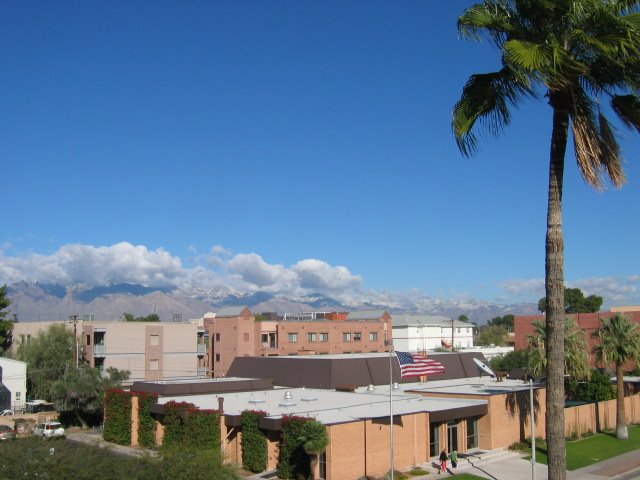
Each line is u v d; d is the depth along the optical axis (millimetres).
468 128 19453
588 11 16594
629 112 18438
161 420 44750
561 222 18000
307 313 113562
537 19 17688
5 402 72062
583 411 53375
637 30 15977
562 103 18094
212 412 39125
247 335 93562
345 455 34594
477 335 171875
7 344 91250
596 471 39875
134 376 82562
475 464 40125
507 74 18859
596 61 17422
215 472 22828
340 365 56219
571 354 49750
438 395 49250
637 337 50781
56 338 77312
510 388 52688
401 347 127000
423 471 37625
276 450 37250
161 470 22078
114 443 47156
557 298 17734
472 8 18375
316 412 40375
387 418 37500
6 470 21031
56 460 21672
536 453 43906
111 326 81438
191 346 88562
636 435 52969
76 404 56500
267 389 55594
